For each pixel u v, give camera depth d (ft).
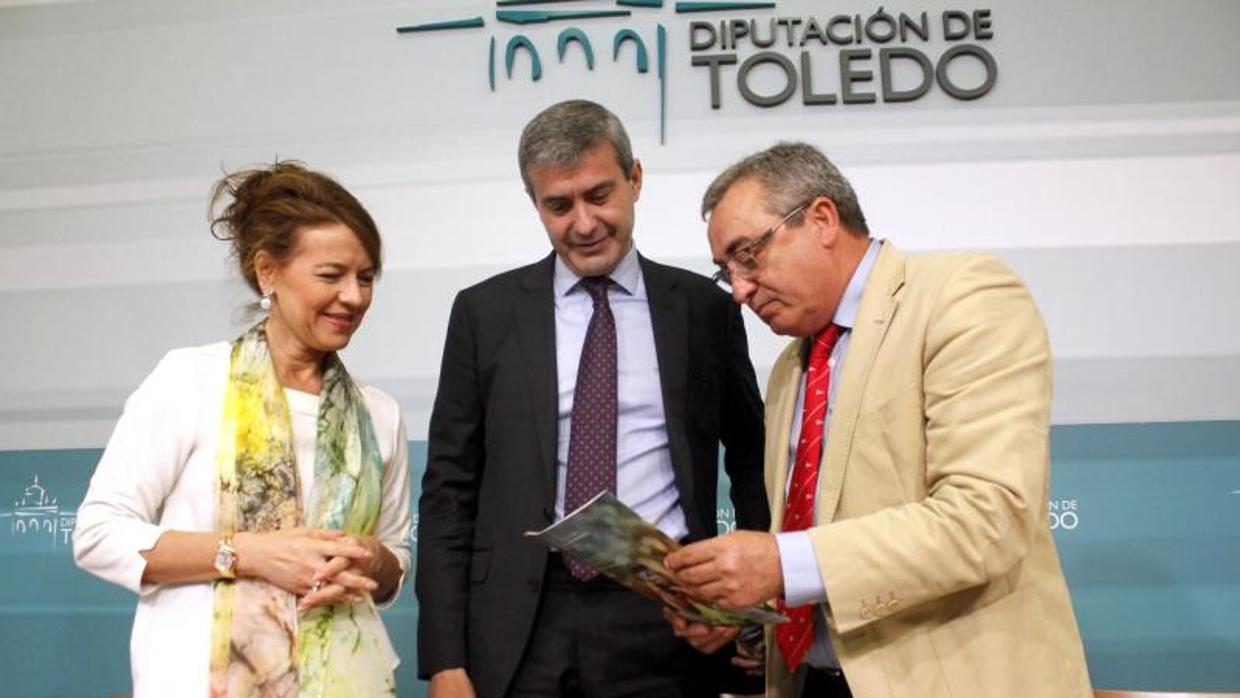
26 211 9.18
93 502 4.84
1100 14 8.77
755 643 5.31
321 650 4.91
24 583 8.60
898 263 4.85
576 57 8.98
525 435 5.89
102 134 9.25
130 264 9.04
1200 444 8.15
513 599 5.63
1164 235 8.45
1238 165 8.52
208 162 9.13
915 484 4.48
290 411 5.21
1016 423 4.21
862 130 8.70
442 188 8.91
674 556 4.36
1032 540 4.24
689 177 8.73
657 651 5.67
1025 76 8.71
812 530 4.30
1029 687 4.25
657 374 6.07
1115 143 8.59
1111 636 7.98
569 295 6.28
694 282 6.45
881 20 8.87
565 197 5.87
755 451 6.51
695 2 8.98
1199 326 8.31
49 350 8.96
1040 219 8.52
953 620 4.35
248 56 9.25
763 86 8.84
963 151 8.63
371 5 9.22
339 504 5.17
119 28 9.37
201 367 5.19
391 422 5.75
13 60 9.36
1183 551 8.04
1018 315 4.47
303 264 5.13
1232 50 8.67
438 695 5.57
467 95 9.02
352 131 9.06
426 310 8.75
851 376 4.68
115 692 8.43
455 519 6.04
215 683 4.65
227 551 4.73
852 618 4.18
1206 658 7.91
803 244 4.83
